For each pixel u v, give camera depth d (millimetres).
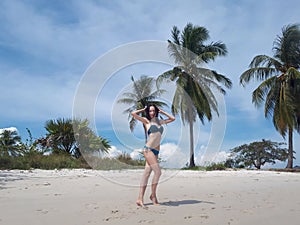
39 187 6629
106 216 3902
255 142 26812
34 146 16344
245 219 3791
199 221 3686
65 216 3893
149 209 4336
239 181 8641
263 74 20500
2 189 6285
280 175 11539
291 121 18953
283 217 3904
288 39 20141
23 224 3523
